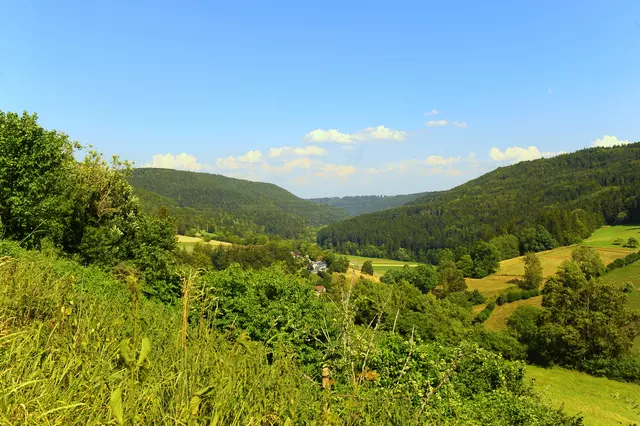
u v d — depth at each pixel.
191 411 1.95
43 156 16.56
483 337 33.38
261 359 3.51
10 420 1.62
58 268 7.90
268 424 2.56
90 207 21.25
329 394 3.89
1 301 3.04
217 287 9.79
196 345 3.04
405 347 7.41
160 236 23.06
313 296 11.62
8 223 14.58
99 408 1.88
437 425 5.24
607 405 19.56
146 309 5.57
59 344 2.52
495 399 10.56
